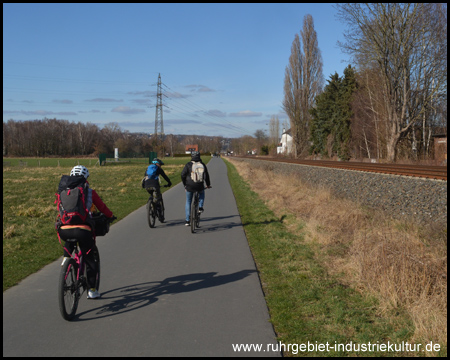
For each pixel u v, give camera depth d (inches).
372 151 2039.9
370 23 1162.6
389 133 1446.9
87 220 166.4
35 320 155.9
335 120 2240.4
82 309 168.4
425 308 153.3
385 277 180.1
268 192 641.6
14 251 273.1
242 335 141.6
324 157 2251.5
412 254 199.8
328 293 185.5
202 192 358.6
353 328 147.9
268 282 204.4
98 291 190.5
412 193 420.2
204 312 163.2
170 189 770.8
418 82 1228.5
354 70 2208.4
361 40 1196.5
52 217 433.4
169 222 395.2
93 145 5369.1
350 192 543.8
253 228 356.2
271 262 242.2
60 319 157.2
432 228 309.1
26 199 600.1
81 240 163.8
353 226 329.4
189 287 195.9
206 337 139.9
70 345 134.0
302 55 2391.7
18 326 150.1
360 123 1984.5
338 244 284.4
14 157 4744.1
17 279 210.2
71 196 162.4
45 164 2554.1
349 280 204.7
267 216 417.7
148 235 328.2
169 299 179.2
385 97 1290.6
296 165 1055.6
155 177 371.6
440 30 1123.9
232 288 193.8
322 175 758.5
